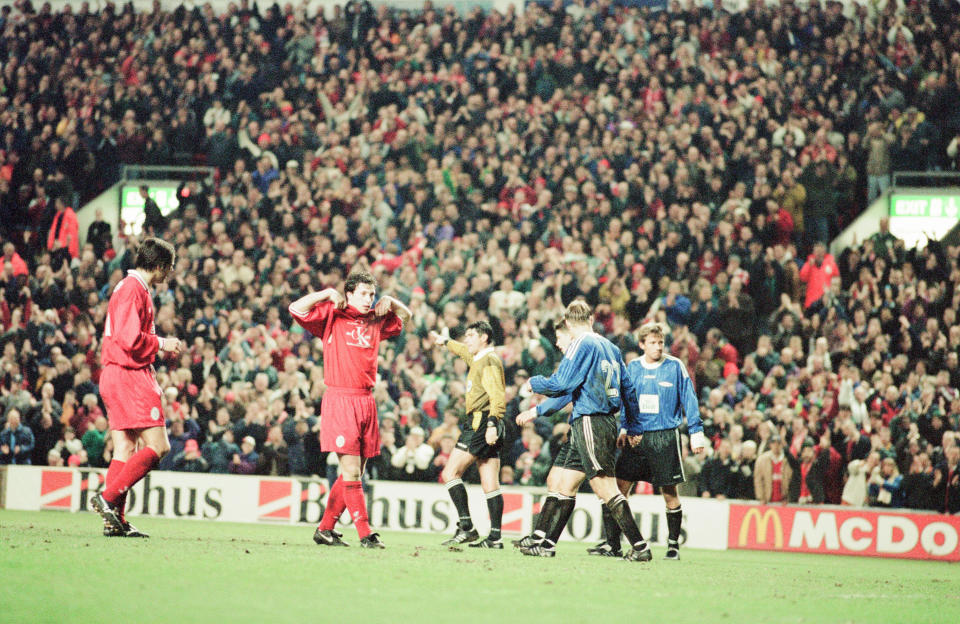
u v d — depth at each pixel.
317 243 71.38
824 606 19.58
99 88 84.94
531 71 81.12
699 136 74.69
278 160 79.50
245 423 57.28
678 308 64.50
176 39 86.44
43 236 78.25
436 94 81.00
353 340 27.47
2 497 54.69
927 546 47.56
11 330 66.31
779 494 50.00
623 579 22.28
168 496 53.84
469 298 65.56
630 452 32.44
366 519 27.75
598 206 70.69
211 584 17.66
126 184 81.12
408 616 15.29
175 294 68.88
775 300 66.00
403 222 72.94
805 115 76.75
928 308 64.62
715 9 82.31
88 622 13.95
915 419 54.88
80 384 61.41
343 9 86.94
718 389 56.88
